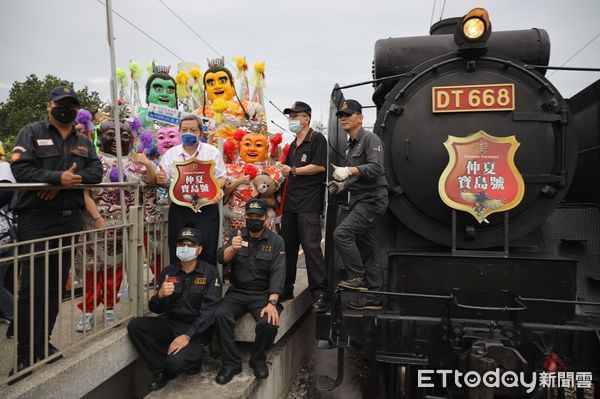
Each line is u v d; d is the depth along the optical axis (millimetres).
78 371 2840
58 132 3070
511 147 3586
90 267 3854
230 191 4473
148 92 5695
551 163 3682
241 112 5770
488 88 3717
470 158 3631
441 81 3832
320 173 4438
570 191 5094
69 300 4555
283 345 4379
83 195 3180
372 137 3660
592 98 4566
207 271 3729
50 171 2867
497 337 3088
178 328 3590
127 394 4113
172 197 3854
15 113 35156
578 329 3123
